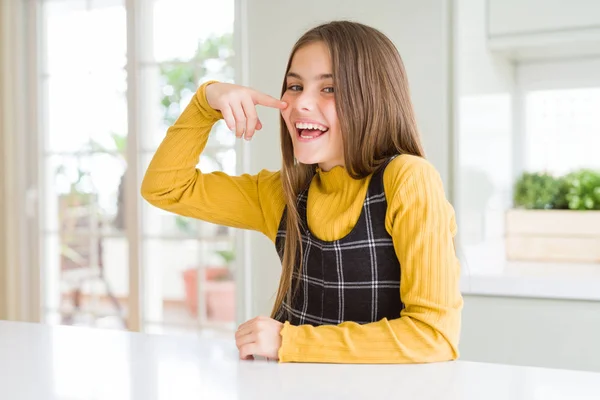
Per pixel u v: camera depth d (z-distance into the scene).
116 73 3.00
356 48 1.02
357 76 1.01
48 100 3.12
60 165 3.12
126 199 2.85
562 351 1.85
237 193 1.23
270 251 2.20
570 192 2.40
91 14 3.03
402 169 0.98
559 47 2.23
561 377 0.74
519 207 2.51
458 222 1.93
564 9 2.06
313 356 0.83
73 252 3.15
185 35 3.03
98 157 3.06
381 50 1.05
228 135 3.32
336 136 1.03
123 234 3.04
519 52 2.33
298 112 1.02
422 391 0.69
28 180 3.10
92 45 3.04
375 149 1.05
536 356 1.88
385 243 1.01
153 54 2.90
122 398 0.68
